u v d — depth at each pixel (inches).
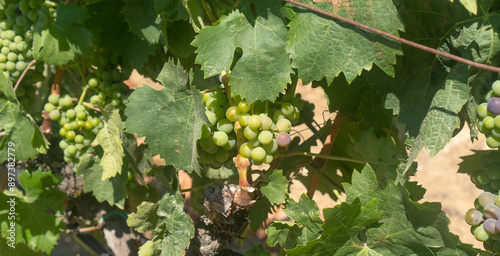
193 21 34.4
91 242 54.2
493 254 31.4
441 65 32.3
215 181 39.9
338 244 33.7
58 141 48.3
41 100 48.3
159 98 33.7
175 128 33.7
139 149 40.7
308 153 36.5
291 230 34.0
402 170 35.0
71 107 41.8
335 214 32.1
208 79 42.4
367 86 37.8
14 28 41.5
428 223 32.4
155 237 37.3
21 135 41.0
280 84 31.8
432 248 33.0
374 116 38.4
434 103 31.5
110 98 41.6
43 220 45.8
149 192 50.5
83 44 39.7
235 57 33.2
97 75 41.6
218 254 42.1
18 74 42.1
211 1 35.8
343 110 38.5
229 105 34.5
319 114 96.2
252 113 32.9
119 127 39.6
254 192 34.5
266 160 33.1
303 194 32.9
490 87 31.4
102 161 39.5
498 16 30.3
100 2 40.8
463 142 101.1
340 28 30.9
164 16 36.7
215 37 31.9
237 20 32.1
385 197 32.7
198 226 39.5
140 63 40.1
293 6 31.4
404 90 33.3
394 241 33.7
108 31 41.0
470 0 28.5
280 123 33.0
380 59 30.9
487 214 31.4
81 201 49.5
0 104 40.3
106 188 42.8
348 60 31.0
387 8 30.5
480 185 33.7
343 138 41.9
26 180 45.4
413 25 32.4
